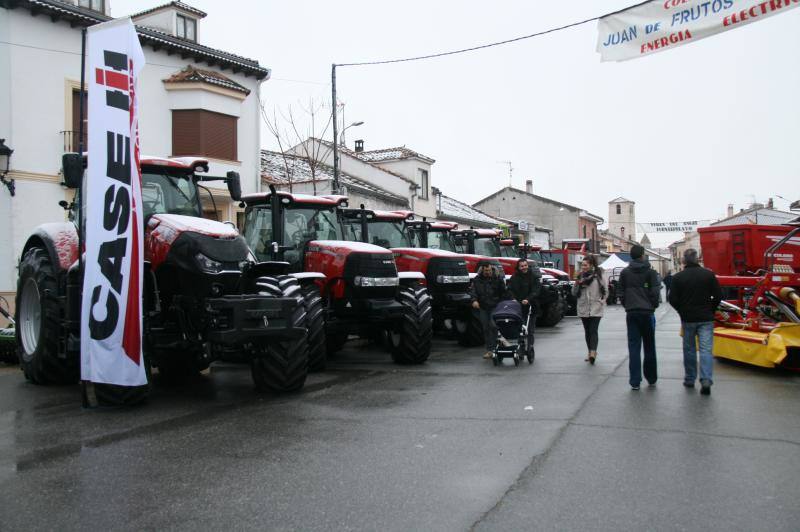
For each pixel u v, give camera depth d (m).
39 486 4.45
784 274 10.08
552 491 4.25
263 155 26.30
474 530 3.63
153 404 7.14
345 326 9.88
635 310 7.90
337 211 10.78
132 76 6.68
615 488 4.30
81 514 3.94
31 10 15.39
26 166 15.38
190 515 3.91
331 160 30.30
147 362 7.26
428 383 8.43
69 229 8.23
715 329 10.49
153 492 4.31
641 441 5.45
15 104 15.22
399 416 6.47
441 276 12.33
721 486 4.33
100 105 6.87
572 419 6.27
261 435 5.75
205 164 8.38
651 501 4.06
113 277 6.79
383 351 12.48
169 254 7.16
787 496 4.14
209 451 5.27
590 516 3.82
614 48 9.09
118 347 6.76
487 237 17.53
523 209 55.12
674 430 5.81
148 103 18.47
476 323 12.80
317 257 9.91
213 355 7.43
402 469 4.75
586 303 10.19
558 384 8.28
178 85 18.78
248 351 7.65
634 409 6.71
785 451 5.13
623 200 91.38
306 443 5.48
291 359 7.57
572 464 4.83
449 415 6.50
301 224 10.20
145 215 7.76
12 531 3.70
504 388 8.02
